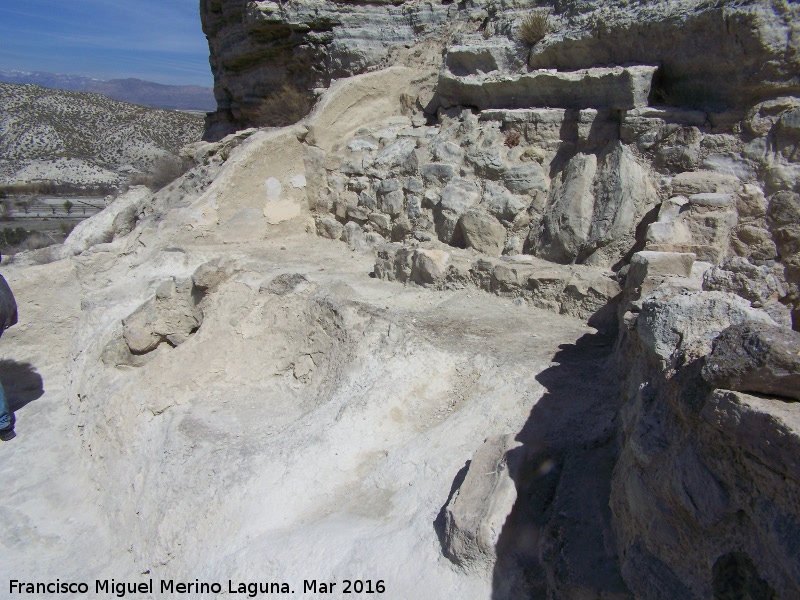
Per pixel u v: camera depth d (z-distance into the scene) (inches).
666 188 257.0
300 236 413.4
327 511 179.6
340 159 402.0
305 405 242.1
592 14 307.3
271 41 551.2
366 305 256.8
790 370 89.7
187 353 266.5
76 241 439.8
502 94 346.0
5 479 255.6
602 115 285.0
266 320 276.4
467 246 316.5
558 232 276.8
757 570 90.3
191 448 217.8
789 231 215.9
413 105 424.2
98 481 247.6
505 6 385.4
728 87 252.1
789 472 83.6
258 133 418.6
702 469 99.9
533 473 152.3
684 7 264.1
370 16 495.2
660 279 184.5
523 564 135.5
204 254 361.1
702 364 104.2
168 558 192.1
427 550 146.6
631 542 119.1
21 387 326.3
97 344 310.7
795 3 229.1
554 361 206.2
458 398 205.5
